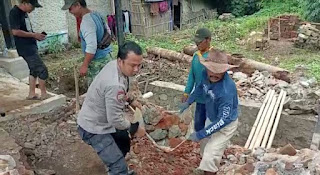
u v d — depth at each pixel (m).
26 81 7.52
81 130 3.56
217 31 14.53
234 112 3.68
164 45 12.85
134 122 3.85
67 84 9.02
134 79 6.04
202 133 3.59
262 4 18.39
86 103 3.54
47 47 12.96
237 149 4.63
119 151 3.62
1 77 7.42
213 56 3.50
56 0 13.07
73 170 4.41
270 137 5.38
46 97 6.31
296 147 5.82
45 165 4.50
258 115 5.80
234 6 18.84
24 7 5.58
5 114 5.61
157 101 7.39
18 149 4.36
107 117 3.37
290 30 13.71
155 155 4.69
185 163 4.51
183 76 8.32
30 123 5.46
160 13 16.67
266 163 3.65
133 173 4.04
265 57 11.55
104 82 3.28
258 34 13.06
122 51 3.22
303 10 14.39
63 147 4.87
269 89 6.63
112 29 14.70
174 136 5.29
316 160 3.48
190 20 18.45
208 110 3.72
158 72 8.65
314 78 7.59
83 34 4.78
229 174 3.79
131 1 15.90
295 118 5.74
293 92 6.36
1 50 8.04
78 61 10.66
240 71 8.28
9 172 3.59
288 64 10.53
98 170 4.41
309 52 12.02
